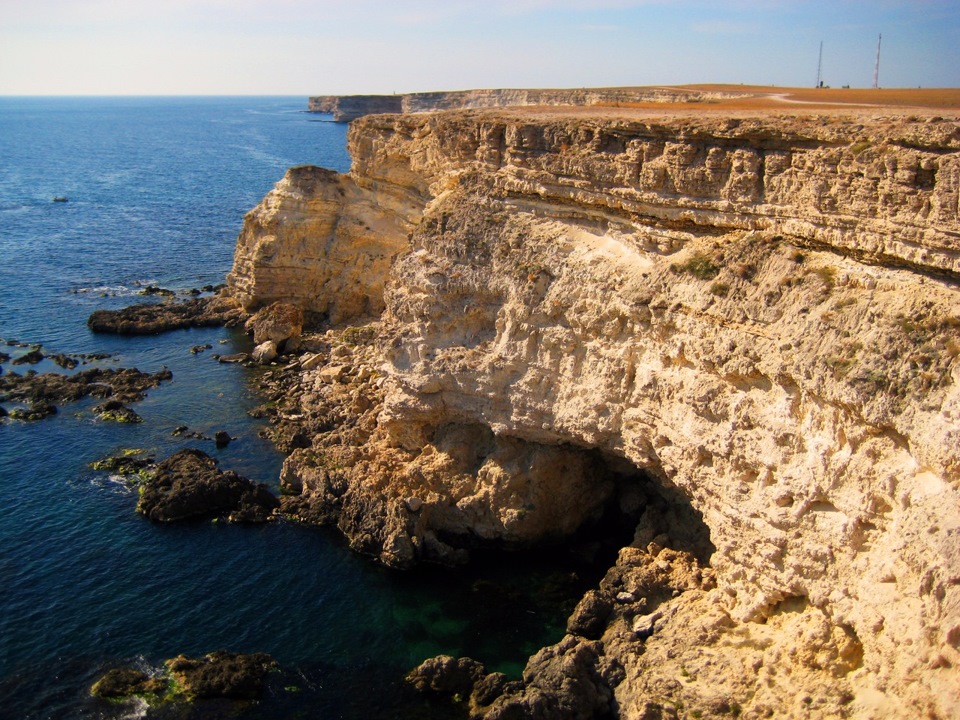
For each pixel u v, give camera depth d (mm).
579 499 39281
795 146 29172
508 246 39719
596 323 35438
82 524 41219
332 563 38469
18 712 29797
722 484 30125
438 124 47719
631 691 29953
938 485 23531
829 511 26641
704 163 31844
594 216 37188
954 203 24344
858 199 27125
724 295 30141
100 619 34562
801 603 28000
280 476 45188
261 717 29891
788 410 28016
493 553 39156
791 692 25969
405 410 42094
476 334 41031
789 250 29359
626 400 34375
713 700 27266
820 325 27094
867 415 25062
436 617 35062
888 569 24109
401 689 31266
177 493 41938
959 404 23109
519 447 39438
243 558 38750
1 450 48188
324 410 49844
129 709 30047
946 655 21844
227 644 33312
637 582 33500
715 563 31141
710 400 30359
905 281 26219
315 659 32656
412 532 38688
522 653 33188
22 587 36344
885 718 23016
